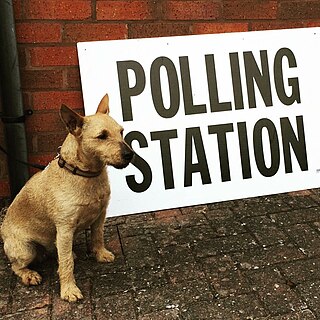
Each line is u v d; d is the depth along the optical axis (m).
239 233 1.54
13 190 1.71
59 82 1.67
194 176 1.72
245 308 1.21
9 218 1.33
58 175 1.24
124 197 1.67
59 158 1.25
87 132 1.20
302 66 1.80
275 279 1.31
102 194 1.28
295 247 1.45
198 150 1.72
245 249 1.45
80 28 1.64
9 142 1.65
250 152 1.76
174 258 1.42
